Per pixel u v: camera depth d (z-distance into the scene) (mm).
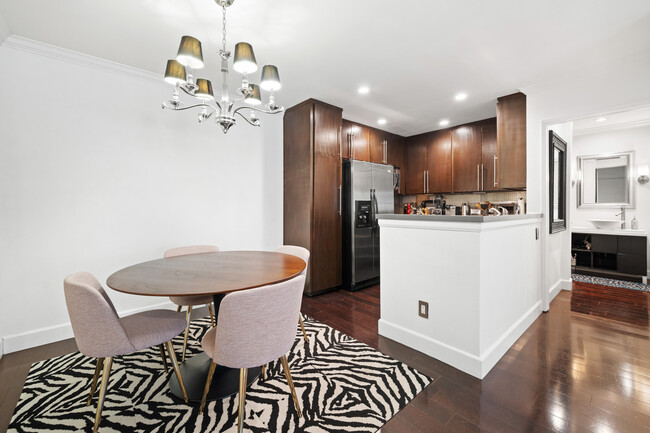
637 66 2398
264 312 1221
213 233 3188
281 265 1837
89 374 1835
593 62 2508
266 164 3656
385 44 2260
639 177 4191
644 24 1982
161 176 2828
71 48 2287
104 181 2520
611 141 4422
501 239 2076
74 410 1507
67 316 2363
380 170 4152
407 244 2205
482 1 1779
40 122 2238
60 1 1742
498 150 3328
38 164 2234
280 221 3809
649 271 4145
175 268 1740
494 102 3502
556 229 3277
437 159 4695
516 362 1972
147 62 2516
